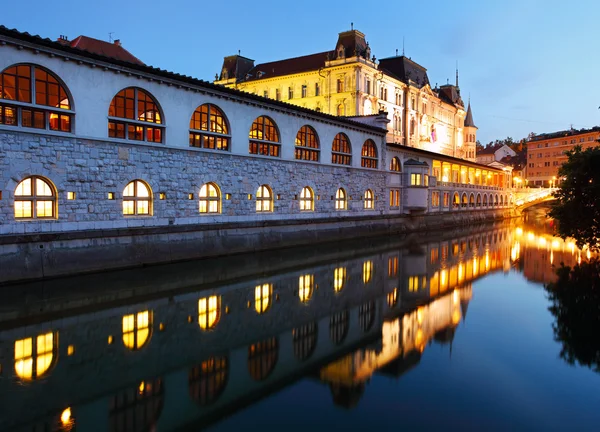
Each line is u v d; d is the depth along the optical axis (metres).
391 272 26.55
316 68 79.12
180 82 26.08
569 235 26.22
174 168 26.23
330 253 32.56
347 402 10.32
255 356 13.18
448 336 15.12
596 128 106.06
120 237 23.00
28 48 19.58
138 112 24.67
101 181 22.67
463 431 9.14
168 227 25.36
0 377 11.14
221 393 10.77
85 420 9.31
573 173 25.14
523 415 9.81
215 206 29.17
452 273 26.67
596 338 15.02
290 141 34.88
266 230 32.41
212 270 24.30
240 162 30.50
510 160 137.62
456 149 114.00
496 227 63.66
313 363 12.75
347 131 41.47
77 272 21.09
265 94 84.56
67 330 14.53
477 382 11.50
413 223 52.41
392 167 49.94
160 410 9.85
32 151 20.03
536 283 23.83
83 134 21.83
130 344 13.66
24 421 9.17
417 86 92.06
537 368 12.40
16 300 17.12
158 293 19.33
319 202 38.12
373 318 17.31
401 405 10.27
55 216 21.02
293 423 9.41
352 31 75.81
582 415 9.86
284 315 17.33
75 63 21.45
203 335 14.74
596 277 25.03
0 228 18.97
